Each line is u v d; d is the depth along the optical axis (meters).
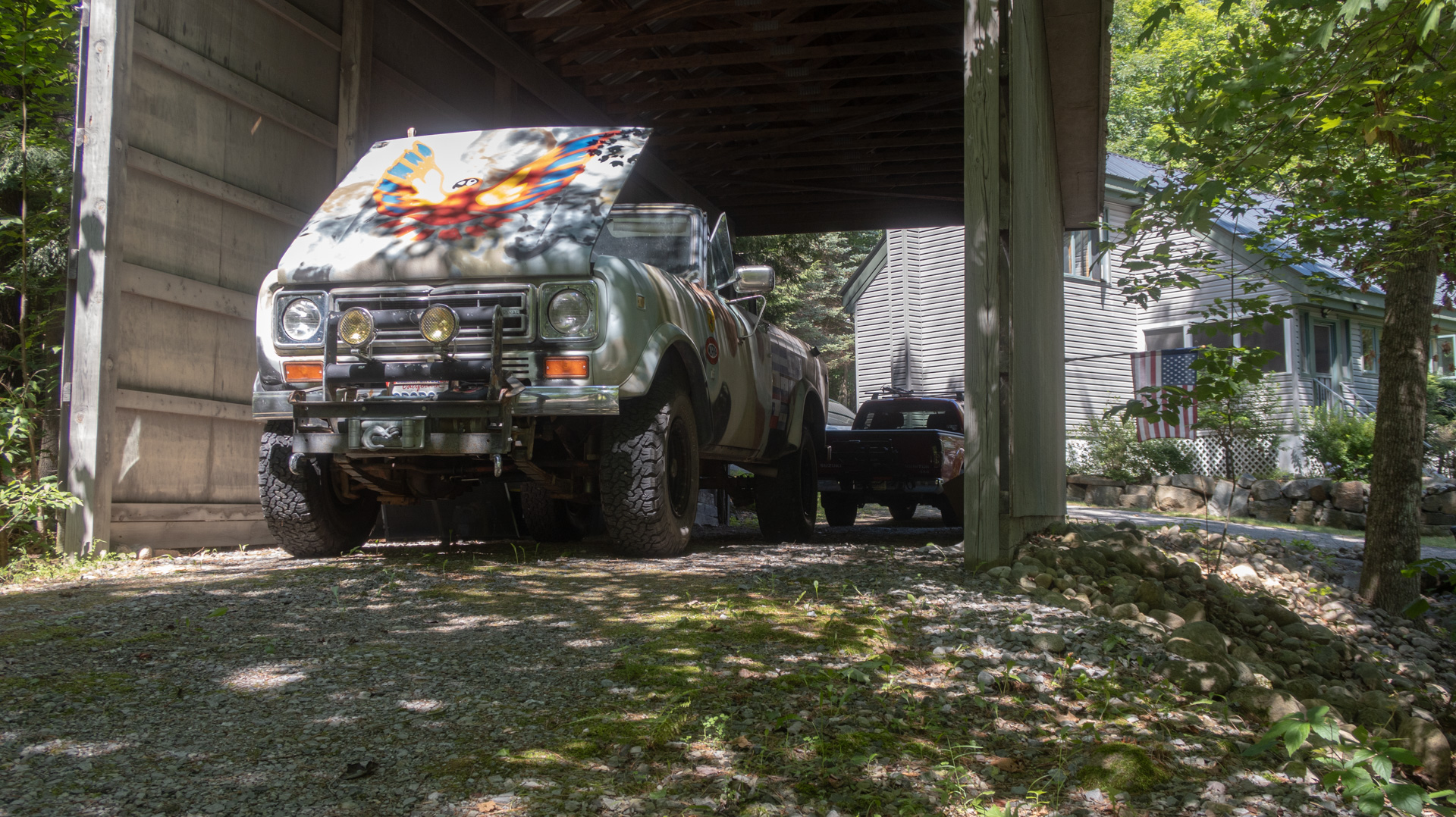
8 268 6.42
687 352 5.33
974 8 5.15
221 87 5.97
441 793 2.13
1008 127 5.47
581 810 2.09
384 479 5.23
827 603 4.01
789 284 34.50
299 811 2.02
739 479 7.88
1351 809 2.52
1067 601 4.31
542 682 2.87
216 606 3.76
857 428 12.72
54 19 5.87
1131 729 2.87
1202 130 4.59
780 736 2.57
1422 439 7.66
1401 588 7.61
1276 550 9.02
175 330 5.72
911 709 2.86
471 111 8.95
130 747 2.31
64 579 4.41
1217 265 6.47
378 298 4.75
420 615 3.67
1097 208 11.24
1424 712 4.53
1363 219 6.20
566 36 9.70
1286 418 19.84
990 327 5.05
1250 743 2.92
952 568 5.11
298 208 6.77
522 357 4.69
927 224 15.34
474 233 4.90
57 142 6.15
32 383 5.87
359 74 7.18
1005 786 2.44
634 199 11.34
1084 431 19.62
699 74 10.77
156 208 5.54
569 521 7.24
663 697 2.78
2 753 2.23
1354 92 4.93
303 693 2.73
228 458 6.14
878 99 11.33
